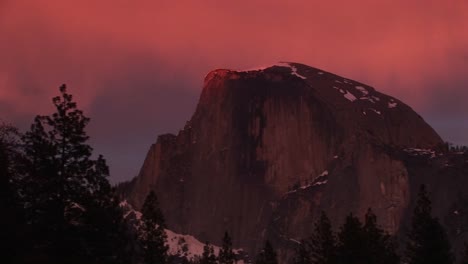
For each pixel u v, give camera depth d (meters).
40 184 137.38
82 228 140.50
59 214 137.62
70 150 141.50
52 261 128.88
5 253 116.94
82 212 140.50
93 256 141.38
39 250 129.12
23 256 119.75
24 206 136.88
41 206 137.00
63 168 140.25
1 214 119.31
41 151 138.38
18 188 136.88
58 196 138.50
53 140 141.00
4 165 132.12
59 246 136.38
